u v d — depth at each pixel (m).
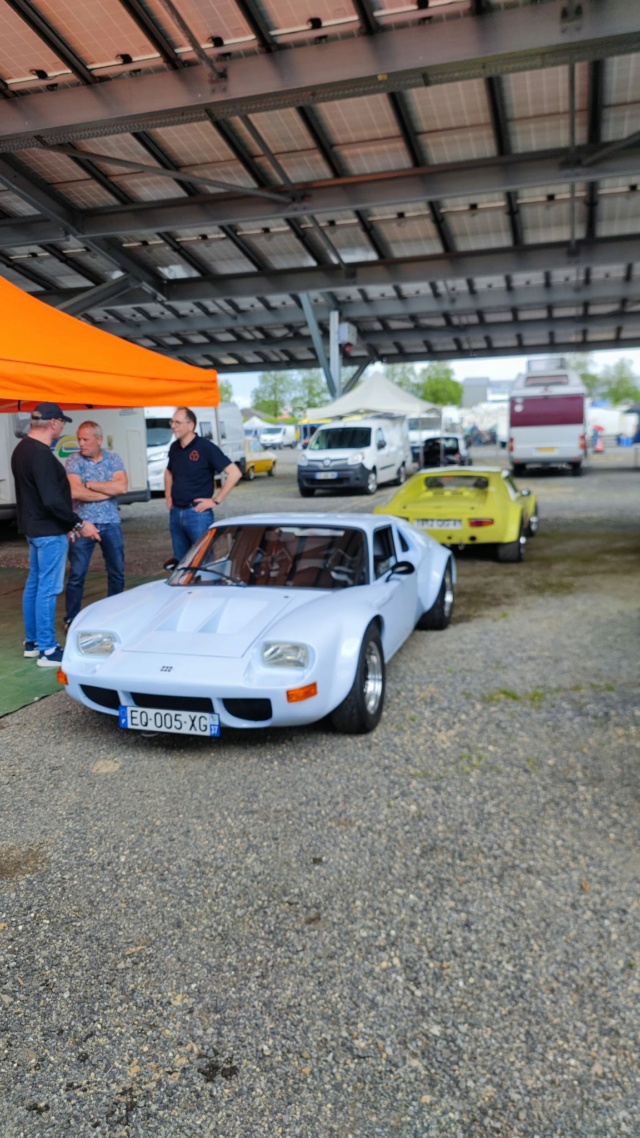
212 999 2.40
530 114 10.81
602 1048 2.19
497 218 15.43
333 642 4.15
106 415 15.21
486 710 4.80
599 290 21.84
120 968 2.54
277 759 4.14
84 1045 2.23
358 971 2.51
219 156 12.01
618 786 3.74
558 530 12.76
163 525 15.20
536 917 2.76
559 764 4.00
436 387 74.00
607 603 7.59
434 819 3.47
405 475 24.83
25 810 3.63
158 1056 2.19
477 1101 2.03
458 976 2.48
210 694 3.93
